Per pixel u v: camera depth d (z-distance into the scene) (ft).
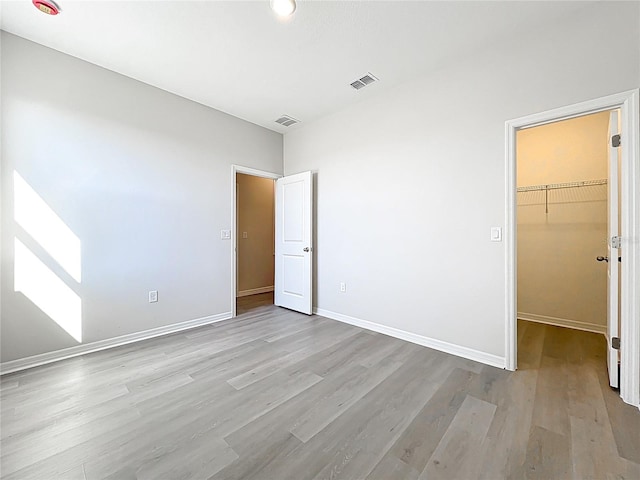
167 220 9.77
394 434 4.78
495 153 7.28
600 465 4.12
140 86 9.09
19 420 5.11
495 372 6.94
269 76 8.75
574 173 10.53
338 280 11.24
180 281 10.11
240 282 16.51
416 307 8.87
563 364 7.37
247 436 4.74
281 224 13.32
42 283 7.41
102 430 4.87
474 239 7.66
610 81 5.79
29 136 7.20
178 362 7.50
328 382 6.47
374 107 9.95
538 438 4.66
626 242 5.68
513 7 6.00
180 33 6.89
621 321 5.84
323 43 7.22
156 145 9.48
